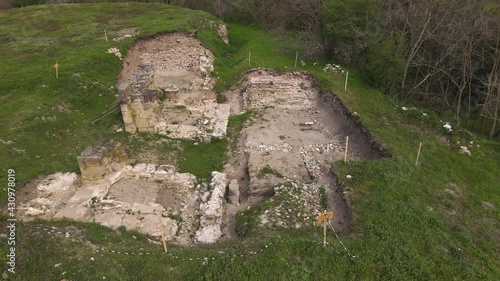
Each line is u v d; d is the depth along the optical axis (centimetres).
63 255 1002
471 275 1007
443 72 2217
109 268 976
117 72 2412
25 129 1709
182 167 1631
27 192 1352
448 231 1180
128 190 1430
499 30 1942
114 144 1513
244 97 2270
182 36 2923
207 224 1281
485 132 2083
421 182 1425
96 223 1197
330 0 2708
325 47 2748
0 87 2053
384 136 1712
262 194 1455
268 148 1780
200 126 1928
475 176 1530
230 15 4581
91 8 3647
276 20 3928
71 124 1834
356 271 994
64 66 2259
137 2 4109
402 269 1003
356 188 1342
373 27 2416
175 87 2170
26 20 3206
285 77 2461
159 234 1201
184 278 968
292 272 981
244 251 1052
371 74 2277
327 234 1148
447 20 2145
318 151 1766
